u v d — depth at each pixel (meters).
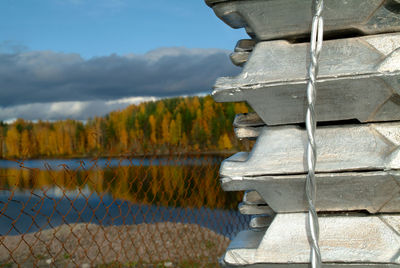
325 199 0.94
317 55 0.84
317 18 0.85
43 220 7.23
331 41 0.95
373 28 0.94
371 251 0.90
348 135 0.94
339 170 0.91
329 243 0.92
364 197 0.92
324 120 0.95
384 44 0.93
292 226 0.96
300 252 0.93
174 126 62.50
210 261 5.30
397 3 0.89
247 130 1.04
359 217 0.95
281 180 0.94
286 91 0.94
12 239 6.25
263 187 0.96
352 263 0.90
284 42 0.98
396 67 0.87
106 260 5.43
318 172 0.92
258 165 0.96
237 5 0.97
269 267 0.95
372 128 0.94
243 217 6.00
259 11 0.96
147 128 65.31
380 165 0.89
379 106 0.91
